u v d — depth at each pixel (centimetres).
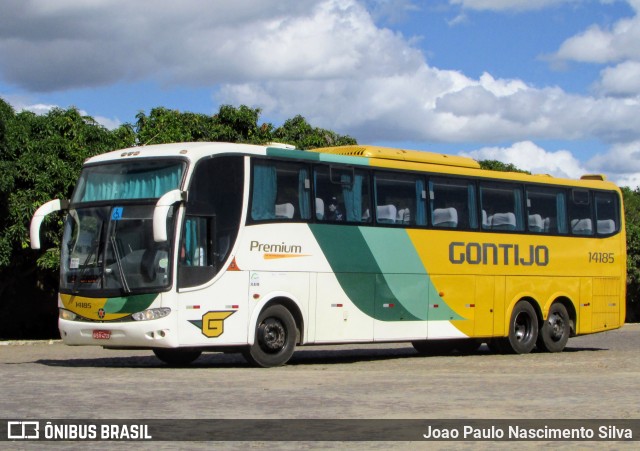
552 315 2536
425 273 2202
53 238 3014
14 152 3017
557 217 2556
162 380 1560
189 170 1775
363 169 2095
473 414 1182
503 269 2394
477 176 2353
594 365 2062
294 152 1959
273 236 1900
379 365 2038
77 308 1817
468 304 2302
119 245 1795
